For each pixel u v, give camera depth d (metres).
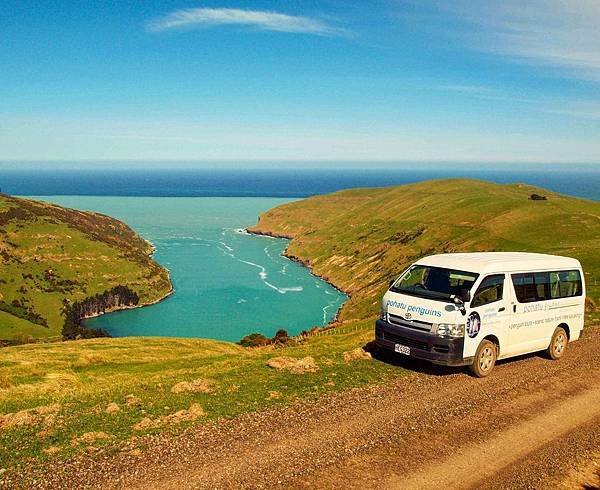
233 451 10.14
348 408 12.62
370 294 135.38
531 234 133.62
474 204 198.00
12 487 8.70
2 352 46.31
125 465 9.50
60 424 11.58
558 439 11.18
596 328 22.64
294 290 166.50
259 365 17.12
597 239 113.38
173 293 170.00
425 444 10.73
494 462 10.08
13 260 170.25
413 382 14.73
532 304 16.62
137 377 20.16
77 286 167.38
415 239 174.75
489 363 15.44
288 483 8.97
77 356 41.75
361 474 9.39
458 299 14.77
